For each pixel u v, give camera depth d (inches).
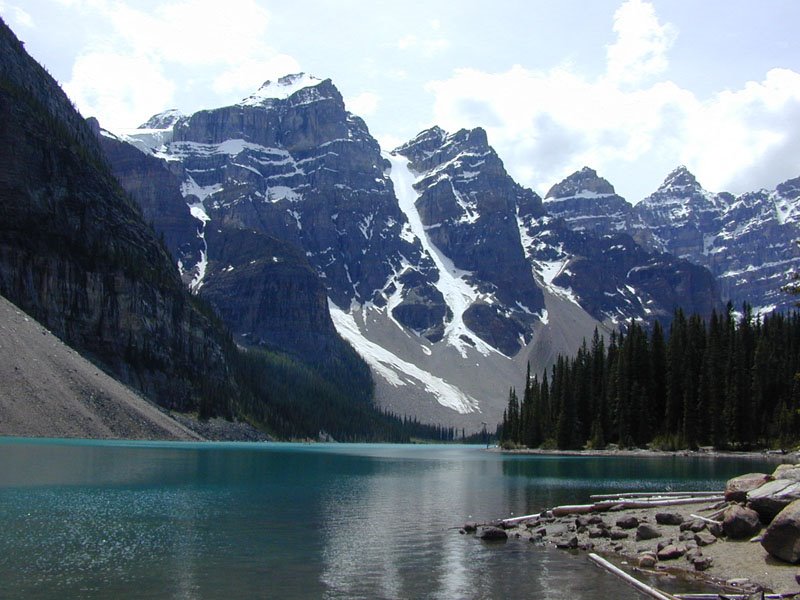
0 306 5851.4
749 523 1409.9
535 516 1888.5
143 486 2581.2
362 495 2573.8
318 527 1807.3
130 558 1385.3
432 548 1536.7
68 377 5802.2
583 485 3002.0
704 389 6200.8
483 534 1647.4
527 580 1250.6
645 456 5905.5
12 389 5172.2
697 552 1355.8
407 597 1142.3
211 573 1285.7
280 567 1344.7
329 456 6018.7
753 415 5984.3
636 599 1125.7
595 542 1561.3
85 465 3289.9
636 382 6673.2
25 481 2568.9
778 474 1555.1
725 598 1096.2
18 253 7504.9
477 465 4692.4
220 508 2107.5
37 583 1187.3
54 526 1692.9
